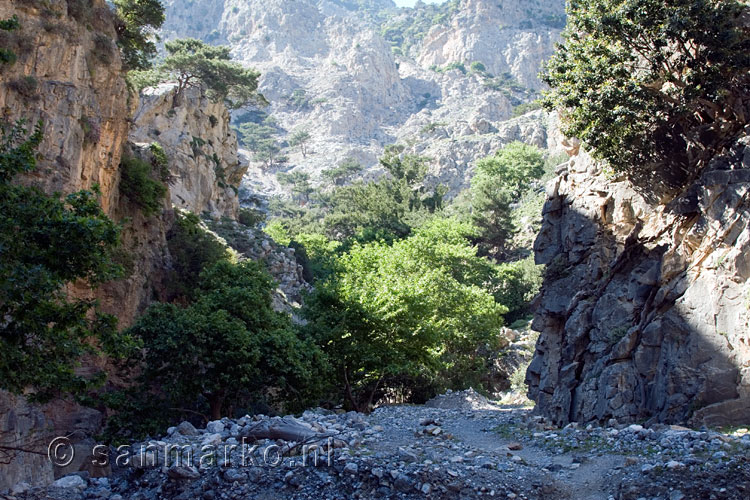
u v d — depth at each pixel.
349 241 92.56
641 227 27.38
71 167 30.95
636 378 23.78
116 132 36.44
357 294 36.25
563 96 28.05
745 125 24.75
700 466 14.13
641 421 23.09
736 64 24.80
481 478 14.74
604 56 26.47
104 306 34.94
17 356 14.55
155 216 41.75
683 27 24.33
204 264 42.53
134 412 26.31
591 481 15.02
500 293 69.44
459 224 80.94
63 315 14.98
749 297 21.08
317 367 30.75
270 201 166.00
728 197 22.88
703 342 21.89
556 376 29.42
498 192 89.19
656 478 14.05
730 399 20.73
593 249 29.33
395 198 110.56
